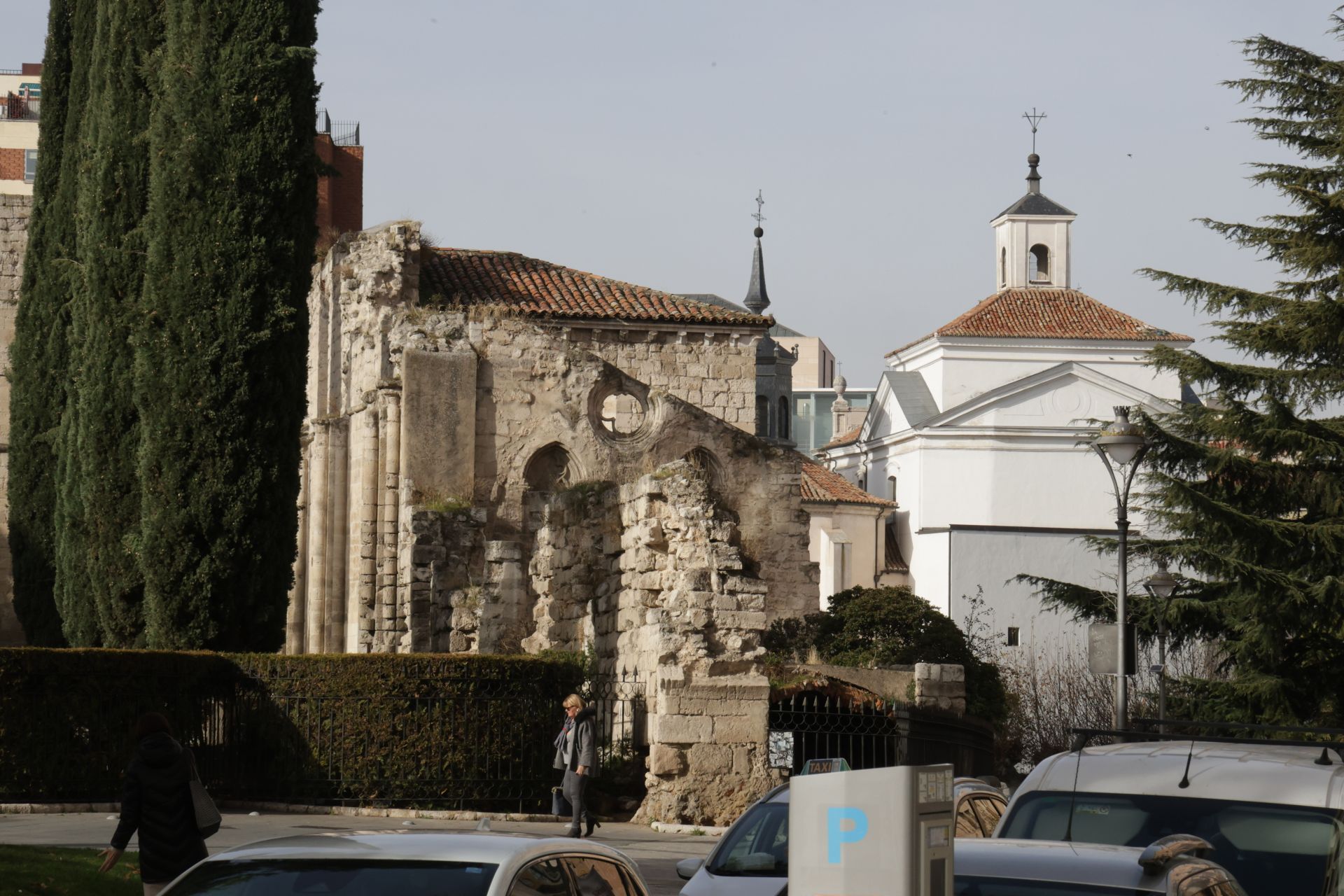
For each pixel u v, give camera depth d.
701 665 41.81
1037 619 110.44
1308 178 62.06
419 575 56.28
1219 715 58.72
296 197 51.62
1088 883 12.51
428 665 40.62
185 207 50.34
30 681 37.69
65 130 72.19
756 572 63.28
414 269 70.25
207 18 51.62
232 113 50.91
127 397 52.66
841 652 64.06
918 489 125.00
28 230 74.12
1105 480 124.50
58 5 74.19
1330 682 58.22
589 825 37.25
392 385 63.69
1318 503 60.06
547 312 75.31
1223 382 61.94
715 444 66.56
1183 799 16.89
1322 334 59.66
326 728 40.25
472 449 62.72
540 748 41.81
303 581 72.56
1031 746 76.00
